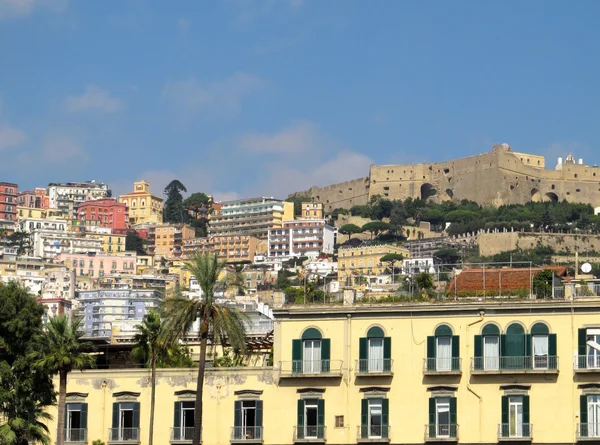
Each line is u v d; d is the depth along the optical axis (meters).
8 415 118.38
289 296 131.25
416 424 116.31
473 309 117.19
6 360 123.44
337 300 126.56
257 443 118.69
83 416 122.12
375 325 118.94
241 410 119.81
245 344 114.94
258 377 120.19
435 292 125.62
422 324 118.19
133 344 128.12
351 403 118.06
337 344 119.44
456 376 116.44
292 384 119.50
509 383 115.06
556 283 123.56
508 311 116.62
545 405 114.06
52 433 124.00
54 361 113.75
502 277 126.81
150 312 126.50
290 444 118.19
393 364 117.88
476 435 114.81
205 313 112.81
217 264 115.62
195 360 135.50
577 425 112.94
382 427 116.75
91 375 122.75
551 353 114.75
